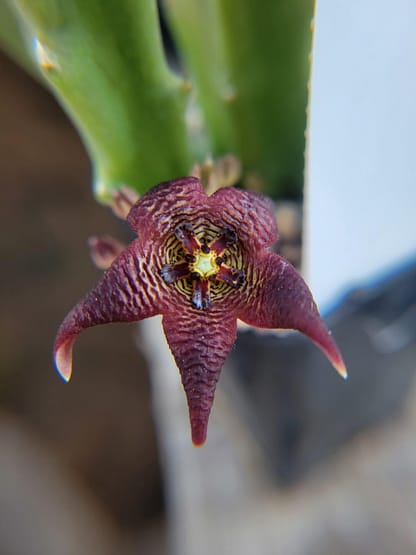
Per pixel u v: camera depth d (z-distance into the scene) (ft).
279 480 0.48
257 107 0.28
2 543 0.56
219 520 0.48
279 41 0.26
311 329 0.19
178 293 0.21
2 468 0.60
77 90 0.23
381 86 0.27
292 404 0.39
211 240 0.22
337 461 0.49
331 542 0.45
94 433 0.67
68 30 0.22
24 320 0.67
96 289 0.20
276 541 0.46
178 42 0.32
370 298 0.34
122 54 0.23
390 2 0.25
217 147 0.30
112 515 0.67
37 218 0.67
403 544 0.44
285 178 0.30
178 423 0.52
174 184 0.21
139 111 0.24
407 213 0.32
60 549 0.57
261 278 0.21
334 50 0.25
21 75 0.63
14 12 0.25
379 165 0.29
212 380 0.20
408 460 0.48
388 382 0.43
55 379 0.67
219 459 0.51
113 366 0.67
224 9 0.26
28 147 0.66
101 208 0.67
